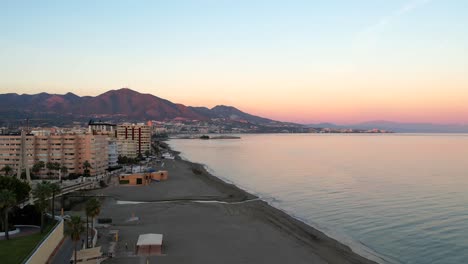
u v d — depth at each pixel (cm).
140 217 9750
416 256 7006
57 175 16212
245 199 12388
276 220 9512
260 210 10700
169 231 8388
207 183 15925
